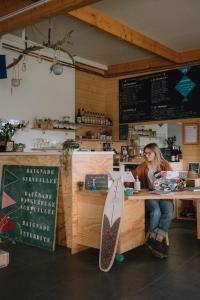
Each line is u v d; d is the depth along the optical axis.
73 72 7.05
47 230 4.21
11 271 3.41
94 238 3.90
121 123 7.66
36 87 6.25
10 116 5.80
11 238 4.63
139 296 2.81
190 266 3.52
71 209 4.05
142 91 7.36
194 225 5.55
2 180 4.92
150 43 5.92
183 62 6.67
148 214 4.23
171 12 4.91
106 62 7.50
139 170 4.31
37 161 4.51
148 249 4.10
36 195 4.43
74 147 4.26
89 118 7.26
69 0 3.90
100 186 4.04
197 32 5.68
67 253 3.99
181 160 6.86
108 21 5.05
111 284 3.06
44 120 6.28
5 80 5.74
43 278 3.21
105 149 7.67
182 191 3.82
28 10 4.32
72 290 2.94
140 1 4.58
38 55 5.96
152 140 8.74
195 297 2.79
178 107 6.86
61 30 5.57
